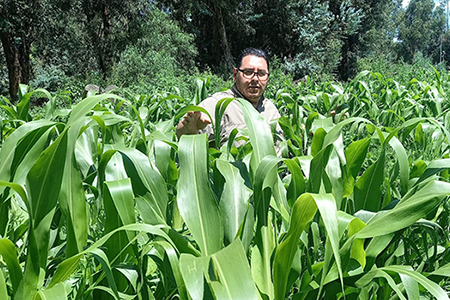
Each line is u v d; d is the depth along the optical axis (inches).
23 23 870.4
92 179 74.8
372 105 198.4
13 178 58.3
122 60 779.4
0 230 62.3
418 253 72.8
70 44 998.4
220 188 66.2
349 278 60.7
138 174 61.0
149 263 74.6
